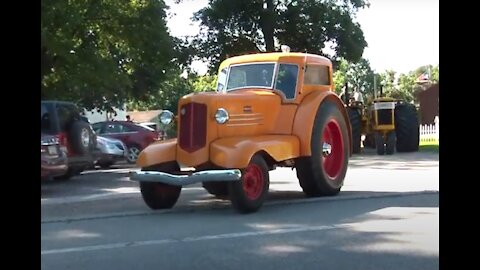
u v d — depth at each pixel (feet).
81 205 38.34
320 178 38.47
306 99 38.19
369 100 91.04
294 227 29.40
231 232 28.43
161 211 35.12
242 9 106.93
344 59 113.19
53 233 28.86
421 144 106.22
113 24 85.10
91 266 22.76
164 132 72.13
